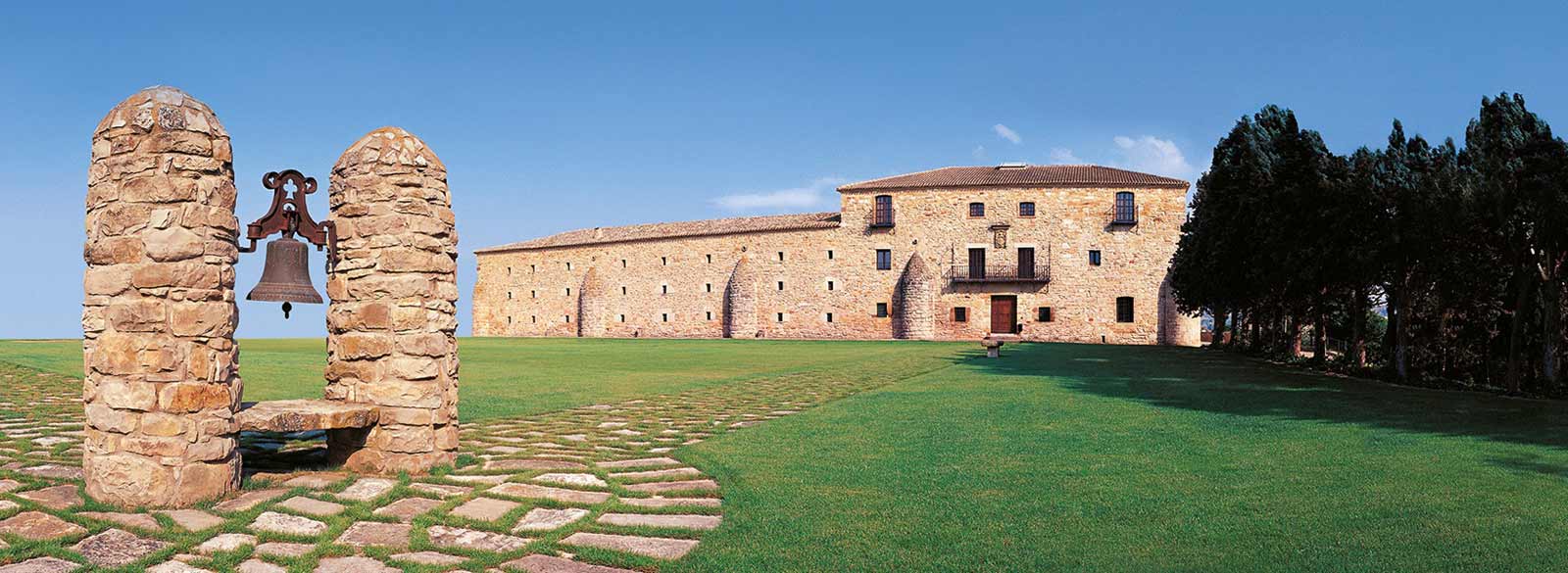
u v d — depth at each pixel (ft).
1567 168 58.03
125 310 21.26
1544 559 17.58
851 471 27.35
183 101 22.02
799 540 19.25
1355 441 34.24
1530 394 61.41
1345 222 74.38
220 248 22.24
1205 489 24.77
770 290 203.31
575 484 24.84
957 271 190.39
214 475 21.99
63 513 20.40
